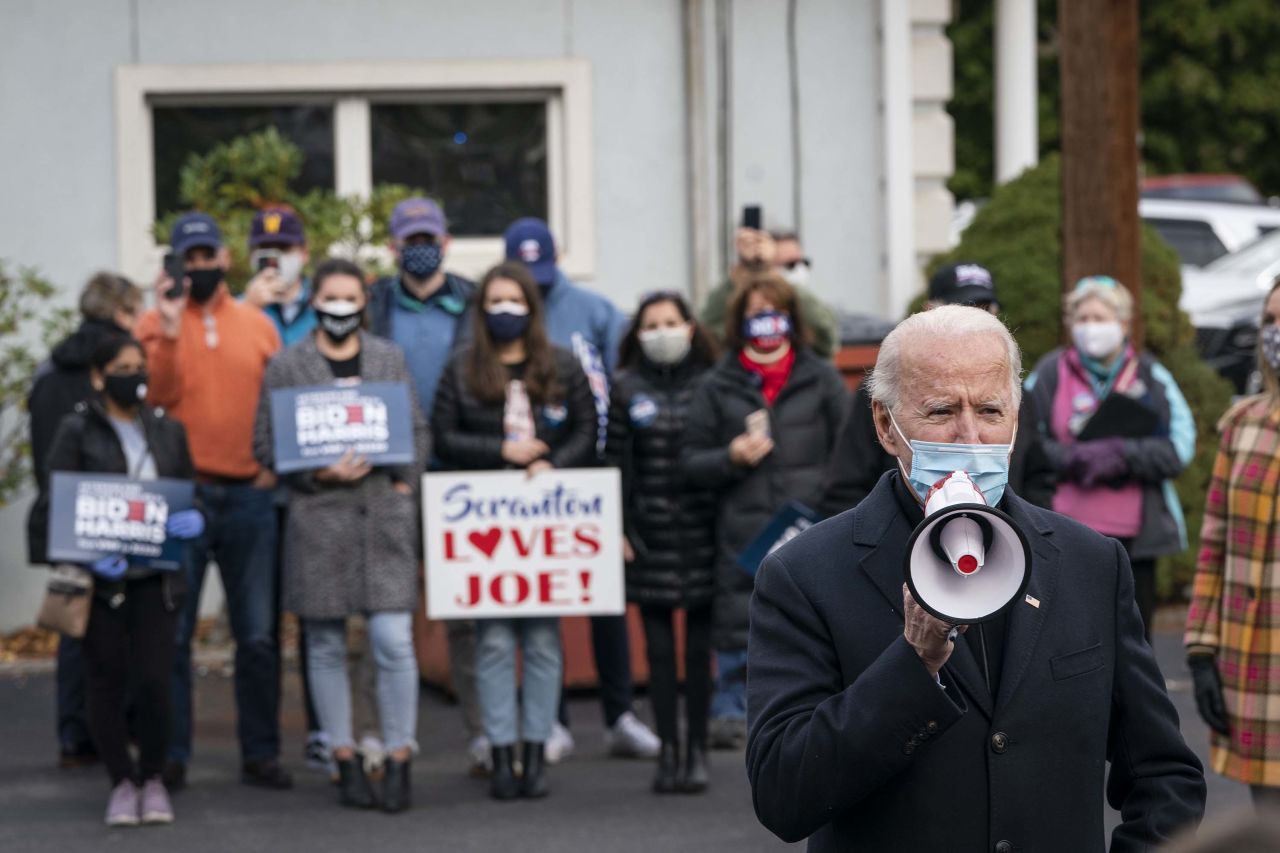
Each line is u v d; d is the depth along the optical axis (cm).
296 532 920
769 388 923
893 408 384
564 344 1071
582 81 1451
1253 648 645
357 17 1437
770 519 909
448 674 1206
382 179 1468
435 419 963
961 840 370
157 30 1421
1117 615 390
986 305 845
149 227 1426
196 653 1325
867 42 1472
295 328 1065
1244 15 3481
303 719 1165
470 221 1476
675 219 1461
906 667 351
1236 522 650
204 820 901
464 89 1456
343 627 934
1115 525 919
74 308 1415
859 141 1476
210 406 984
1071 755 375
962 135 3453
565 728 1055
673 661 950
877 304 1482
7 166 1412
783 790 365
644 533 941
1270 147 3644
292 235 1052
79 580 864
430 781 989
